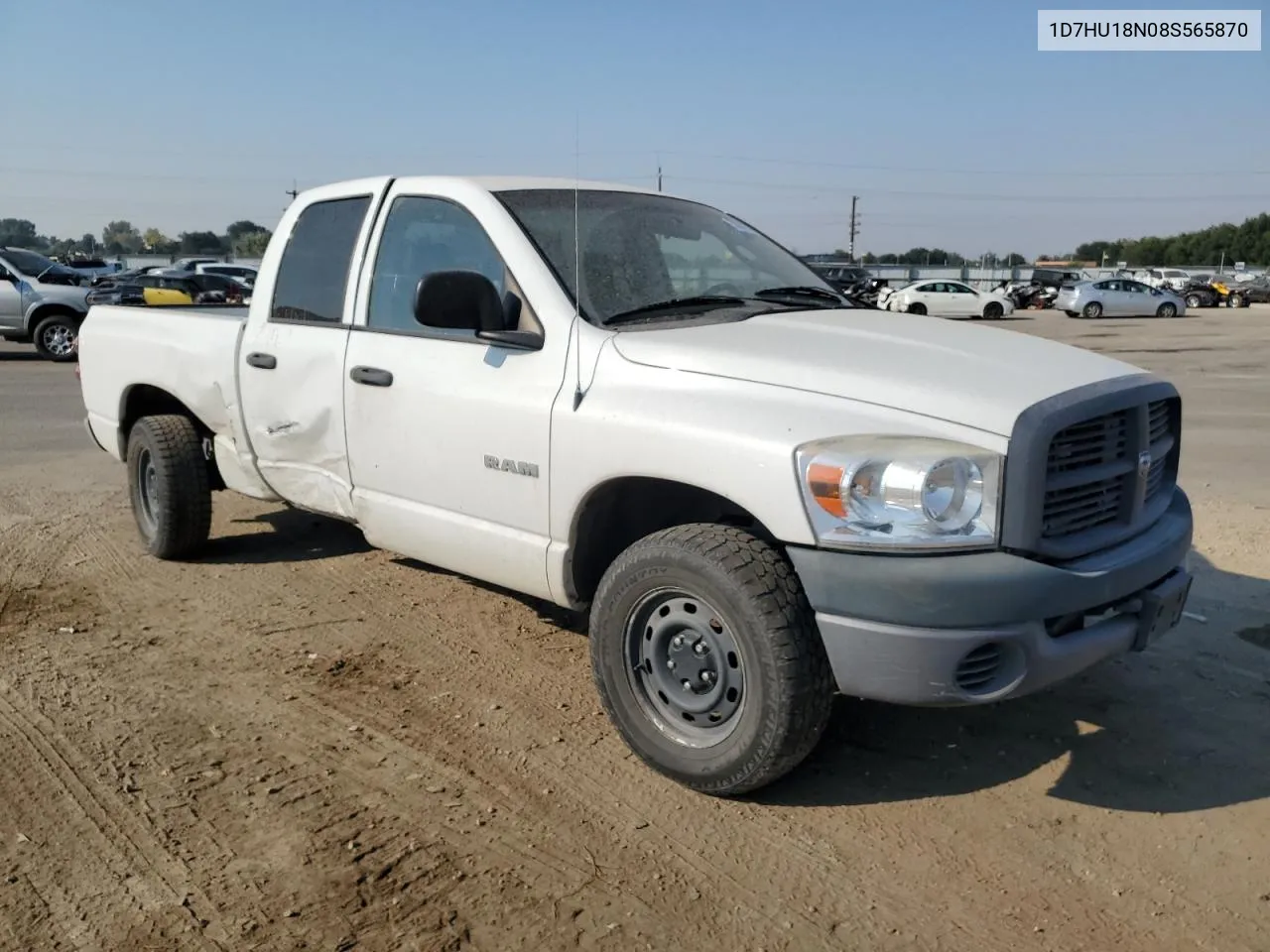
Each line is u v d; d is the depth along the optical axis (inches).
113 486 313.9
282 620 197.3
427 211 171.8
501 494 154.6
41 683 167.9
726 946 107.3
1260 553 238.7
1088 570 121.9
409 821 129.1
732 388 130.7
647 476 134.0
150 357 228.2
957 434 118.3
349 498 182.9
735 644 127.1
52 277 682.2
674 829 128.2
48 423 432.5
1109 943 108.1
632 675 139.6
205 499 227.1
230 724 154.6
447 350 162.6
